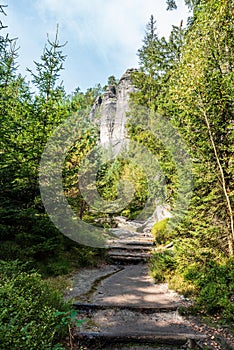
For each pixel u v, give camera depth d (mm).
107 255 9492
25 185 6457
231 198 5883
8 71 8062
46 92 7457
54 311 3451
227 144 6055
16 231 6129
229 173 5895
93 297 5121
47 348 2682
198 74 6020
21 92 8156
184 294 5227
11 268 4398
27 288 3871
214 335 3676
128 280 6789
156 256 8164
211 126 6125
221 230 5891
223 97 5930
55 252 6961
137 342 3578
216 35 6629
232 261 5352
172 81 7090
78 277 6570
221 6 6164
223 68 6824
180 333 3730
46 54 7422
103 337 3551
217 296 4488
